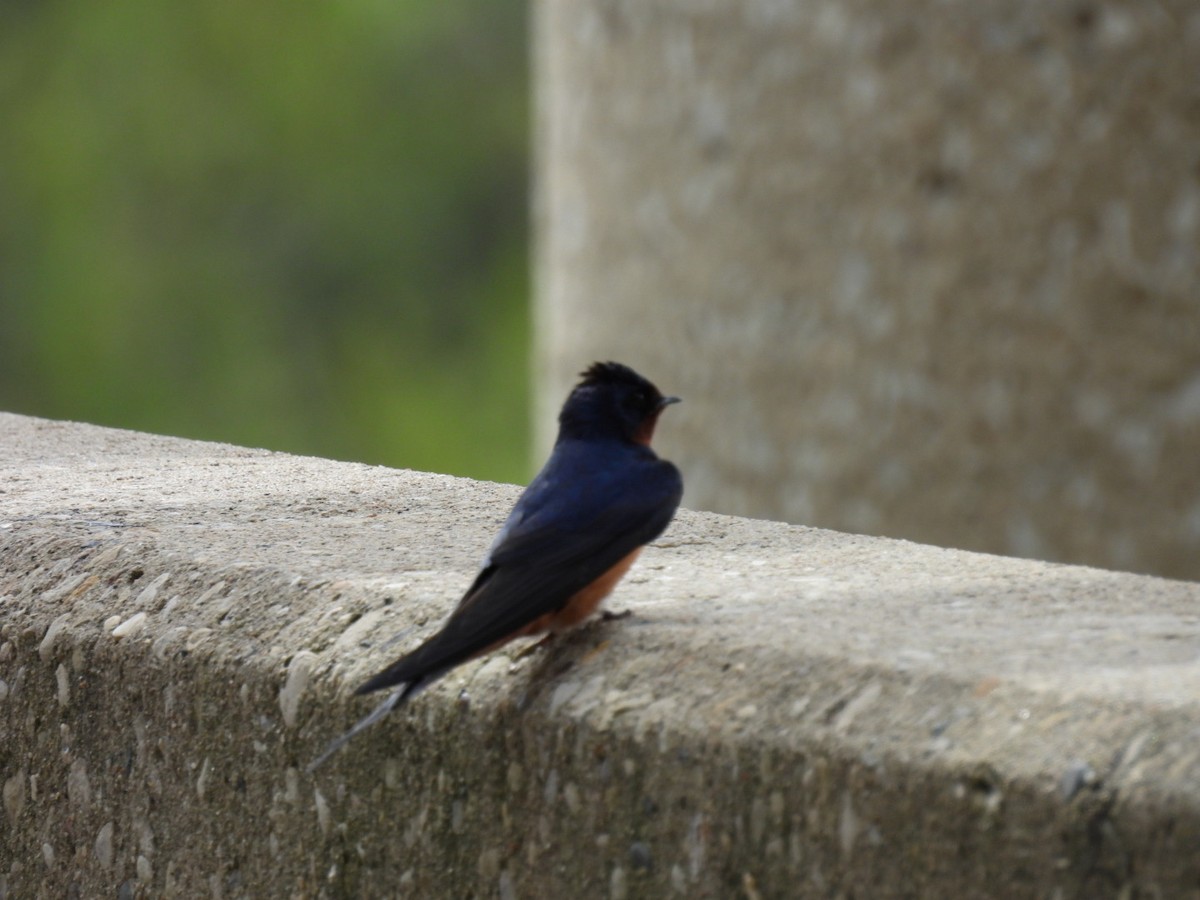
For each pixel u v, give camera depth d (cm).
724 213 1482
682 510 676
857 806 388
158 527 629
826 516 1452
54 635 567
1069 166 1319
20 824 582
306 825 498
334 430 4731
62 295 4572
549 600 462
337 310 4700
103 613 562
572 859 443
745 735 410
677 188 1516
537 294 2033
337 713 488
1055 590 514
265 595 536
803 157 1427
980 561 568
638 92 1541
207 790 523
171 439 891
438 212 4706
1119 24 1291
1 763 586
